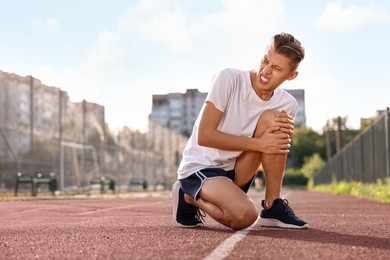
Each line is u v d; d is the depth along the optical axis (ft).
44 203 36.47
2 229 15.74
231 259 9.07
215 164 13.84
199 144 13.61
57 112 66.64
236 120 13.73
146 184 93.35
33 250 10.62
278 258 9.22
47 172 66.18
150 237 12.44
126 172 89.30
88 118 74.08
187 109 361.10
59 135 65.05
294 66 12.98
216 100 13.42
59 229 15.33
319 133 311.68
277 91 14.14
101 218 20.61
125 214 23.44
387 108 46.62
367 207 30.42
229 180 13.51
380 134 50.62
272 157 13.98
